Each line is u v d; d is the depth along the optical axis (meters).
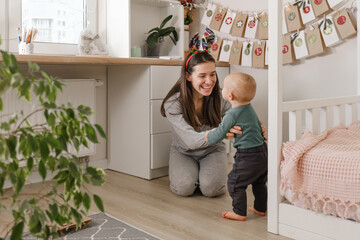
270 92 1.49
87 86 2.43
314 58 2.36
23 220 0.55
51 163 0.59
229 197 2.04
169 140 2.45
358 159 1.29
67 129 0.60
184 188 2.02
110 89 2.62
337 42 2.23
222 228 1.58
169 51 2.81
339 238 1.33
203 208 1.85
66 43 2.49
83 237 1.47
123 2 2.43
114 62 2.11
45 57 1.86
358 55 2.11
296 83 2.45
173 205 1.90
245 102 1.67
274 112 1.48
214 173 2.01
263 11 2.54
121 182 2.33
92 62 2.03
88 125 0.63
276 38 1.46
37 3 2.35
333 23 2.20
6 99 2.05
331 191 1.33
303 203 1.41
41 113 2.17
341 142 1.53
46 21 2.39
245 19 2.60
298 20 2.33
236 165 1.66
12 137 0.55
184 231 1.55
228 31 2.66
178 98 2.03
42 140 0.55
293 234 1.47
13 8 2.23
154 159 2.37
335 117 1.90
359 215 1.27
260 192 1.72
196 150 2.08
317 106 1.68
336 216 1.35
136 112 2.44
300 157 1.41
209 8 2.76
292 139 1.58
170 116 2.01
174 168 2.10
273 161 1.49
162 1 2.64
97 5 2.60
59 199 1.89
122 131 2.56
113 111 2.62
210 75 1.96
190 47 2.81
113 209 1.83
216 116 2.09
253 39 2.63
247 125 1.64
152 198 2.01
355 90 2.20
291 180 1.41
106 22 2.57
